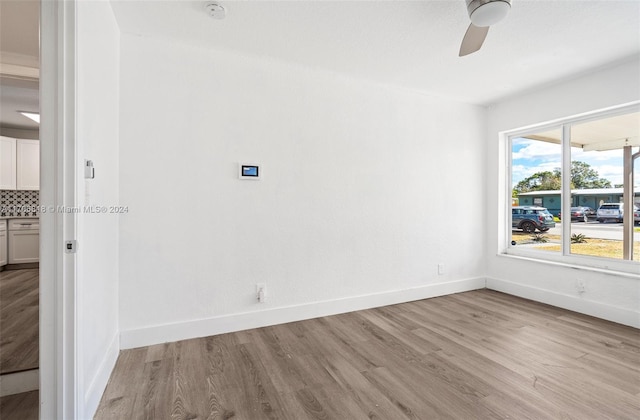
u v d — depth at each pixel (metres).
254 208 2.65
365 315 2.97
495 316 2.94
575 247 3.24
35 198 4.89
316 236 2.92
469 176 3.82
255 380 1.86
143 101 2.29
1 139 4.42
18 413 1.57
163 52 2.35
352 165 3.09
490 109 3.90
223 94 2.54
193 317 2.45
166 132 2.36
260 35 2.31
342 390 1.76
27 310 2.81
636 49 2.50
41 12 1.27
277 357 2.14
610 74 2.82
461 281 3.77
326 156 2.96
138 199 2.28
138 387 1.78
